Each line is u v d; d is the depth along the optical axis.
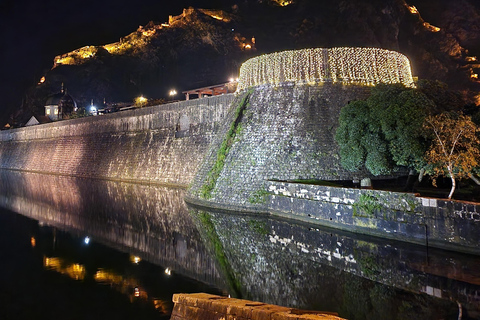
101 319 13.57
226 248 20.86
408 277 14.93
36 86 159.75
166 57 162.62
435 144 21.59
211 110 44.97
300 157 30.17
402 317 11.62
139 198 40.00
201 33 166.50
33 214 33.91
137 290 16.25
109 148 61.84
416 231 19.14
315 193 24.70
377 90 25.78
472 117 23.73
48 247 23.41
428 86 26.09
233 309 8.84
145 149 54.22
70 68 155.50
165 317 13.69
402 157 22.77
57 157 75.94
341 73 33.09
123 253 21.92
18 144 94.88
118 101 145.88
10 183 57.94
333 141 30.39
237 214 29.42
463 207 17.38
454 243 17.69
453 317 11.43
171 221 28.91
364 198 21.70
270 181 28.83
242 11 185.62
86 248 23.06
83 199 40.97
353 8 143.62
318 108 32.03
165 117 52.03
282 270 16.83
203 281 16.75
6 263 20.42
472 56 128.62
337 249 19.28
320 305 12.95
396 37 134.25
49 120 116.06
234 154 33.12
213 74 151.50
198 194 33.97
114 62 160.00
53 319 13.74
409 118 22.25
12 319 13.84
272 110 33.44
